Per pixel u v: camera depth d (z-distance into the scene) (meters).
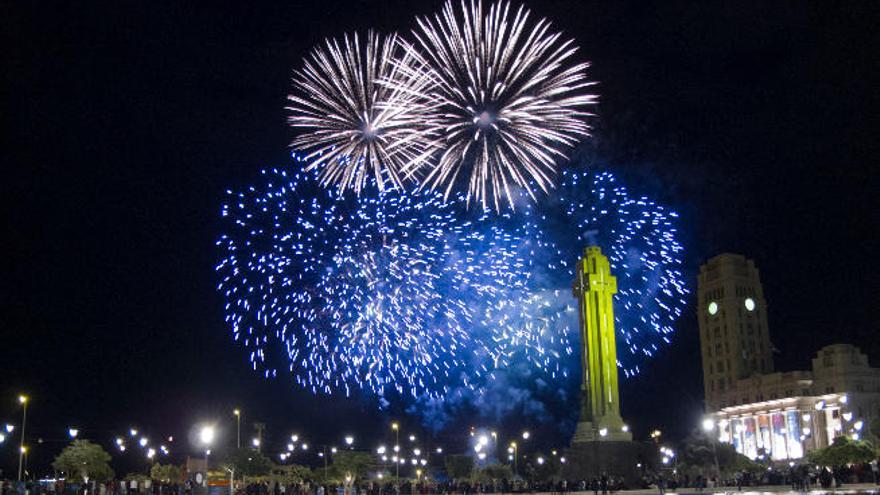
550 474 131.75
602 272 133.12
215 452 111.25
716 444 122.94
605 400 128.88
